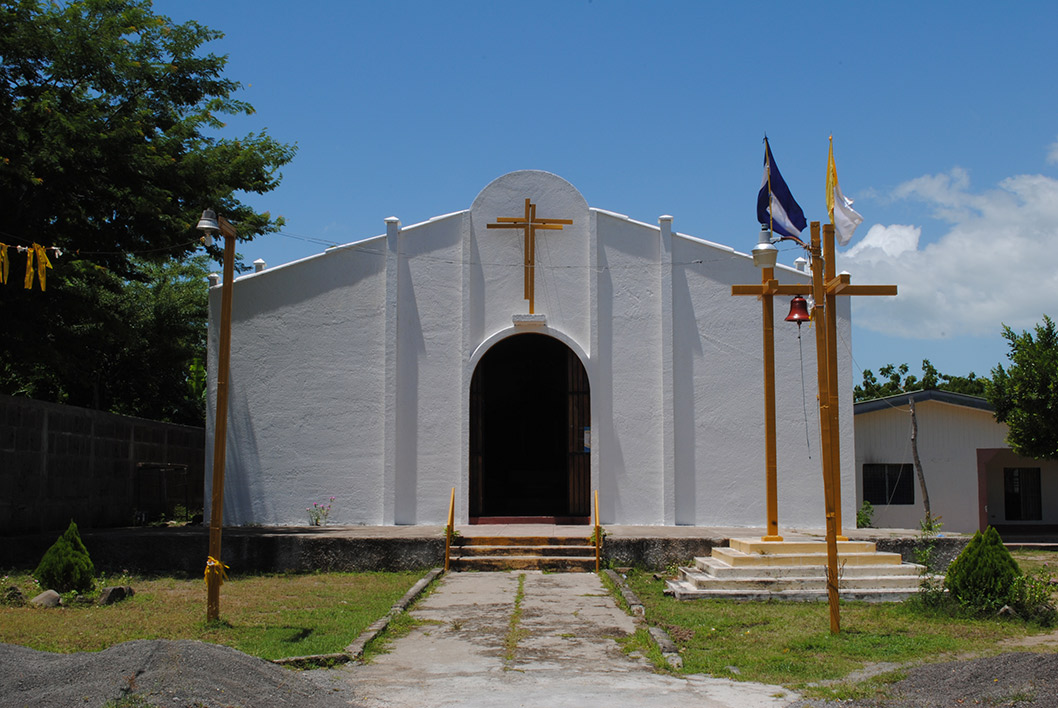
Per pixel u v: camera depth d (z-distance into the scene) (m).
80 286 17.59
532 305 17.66
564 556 15.09
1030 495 26.17
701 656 8.90
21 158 14.37
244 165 17.05
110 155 14.86
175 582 13.88
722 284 17.62
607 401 17.42
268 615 10.99
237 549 15.16
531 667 8.58
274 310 17.61
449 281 17.72
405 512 17.23
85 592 12.30
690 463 17.31
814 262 10.20
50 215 16.03
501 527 16.77
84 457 18.17
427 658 8.94
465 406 17.39
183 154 16.62
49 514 16.81
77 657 7.38
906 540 15.37
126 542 15.15
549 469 25.30
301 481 17.34
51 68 15.24
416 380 17.50
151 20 16.58
